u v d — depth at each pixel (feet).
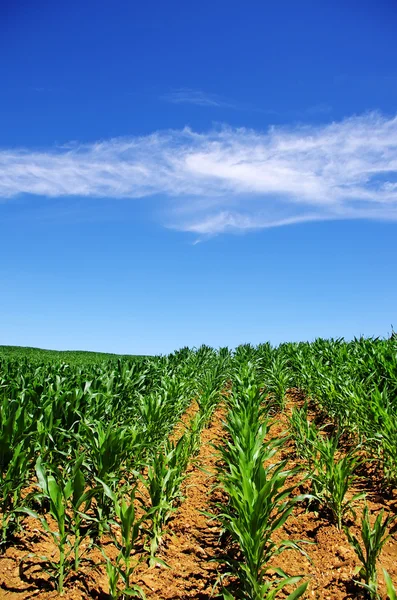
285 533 16.33
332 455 17.51
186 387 35.37
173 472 16.63
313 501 18.30
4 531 14.60
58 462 18.79
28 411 21.43
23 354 86.69
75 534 14.52
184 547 15.44
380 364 32.91
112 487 17.06
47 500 17.30
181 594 12.87
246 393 28.40
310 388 35.99
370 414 23.07
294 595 10.64
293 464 22.86
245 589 12.58
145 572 13.85
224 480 14.38
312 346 53.26
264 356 55.21
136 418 27.94
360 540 15.28
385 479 19.80
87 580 13.24
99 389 27.12
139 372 36.91
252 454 16.14
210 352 69.41
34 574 13.48
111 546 15.11
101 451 16.39
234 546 15.35
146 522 16.88
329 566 13.97
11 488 15.46
